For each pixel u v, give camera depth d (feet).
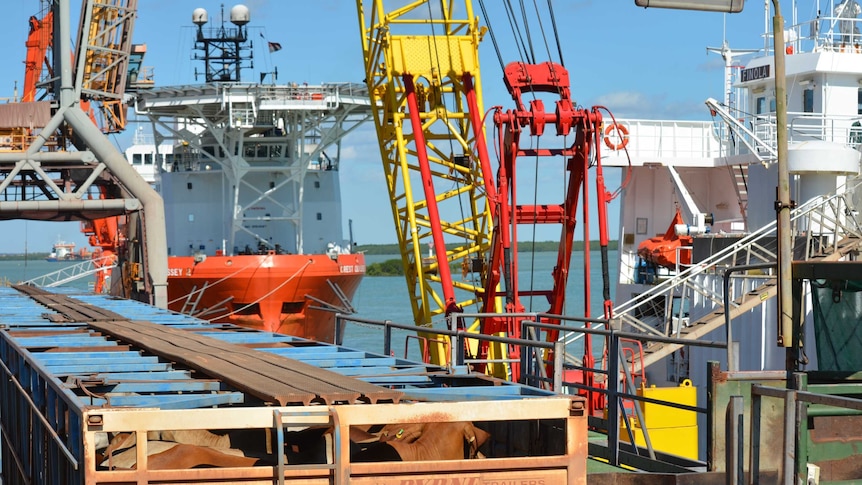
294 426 28.96
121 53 160.15
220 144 192.24
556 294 86.94
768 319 89.40
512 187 83.30
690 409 42.57
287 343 57.26
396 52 114.52
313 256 175.01
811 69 120.16
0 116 148.56
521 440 41.39
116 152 145.07
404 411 30.04
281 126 200.54
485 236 120.47
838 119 114.73
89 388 37.58
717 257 100.32
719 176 136.56
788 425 32.65
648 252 124.47
